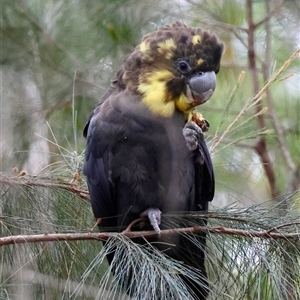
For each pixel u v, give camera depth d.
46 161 7.75
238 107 7.79
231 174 7.73
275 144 7.82
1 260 7.16
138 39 7.70
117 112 7.18
